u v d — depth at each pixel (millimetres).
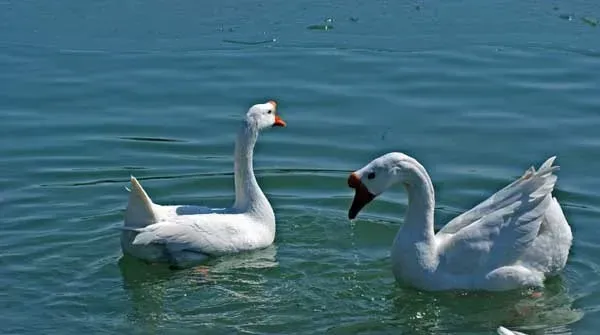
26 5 23359
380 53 20453
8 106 18281
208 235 13312
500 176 15695
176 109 18156
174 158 16453
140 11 23047
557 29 21641
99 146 16797
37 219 14391
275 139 17047
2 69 19844
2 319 11703
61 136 17125
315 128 17391
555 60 20031
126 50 20797
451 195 15188
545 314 12125
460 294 12539
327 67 19844
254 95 18625
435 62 20000
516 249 12523
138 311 12016
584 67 19656
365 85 19016
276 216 14633
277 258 13469
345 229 14289
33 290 12453
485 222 12609
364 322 11891
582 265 13180
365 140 16938
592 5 23078
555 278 12906
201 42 21172
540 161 16141
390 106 18141
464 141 16844
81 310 12031
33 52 20656
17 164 16156
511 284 12500
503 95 18531
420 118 17672
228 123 17594
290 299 12375
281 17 22547
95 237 13906
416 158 16297
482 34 21422
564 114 17734
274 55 20438
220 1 23609
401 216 14688
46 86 19094
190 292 12547
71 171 15961
